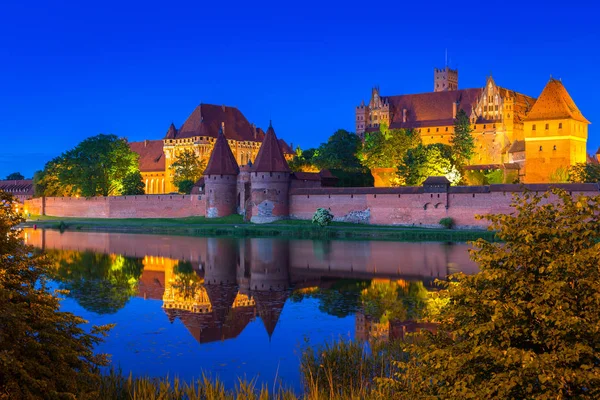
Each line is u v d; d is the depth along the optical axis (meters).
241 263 66.31
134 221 128.50
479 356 15.23
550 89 135.62
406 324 35.34
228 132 187.12
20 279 18.95
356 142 161.75
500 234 16.45
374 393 20.83
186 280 54.47
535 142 135.12
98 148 149.12
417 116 188.00
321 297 45.41
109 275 57.25
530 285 15.37
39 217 150.12
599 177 109.81
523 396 14.66
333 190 111.00
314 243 86.56
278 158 115.12
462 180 136.38
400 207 104.38
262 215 114.12
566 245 15.66
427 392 16.58
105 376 22.98
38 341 17.88
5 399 15.95
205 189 124.50
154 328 35.22
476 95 182.38
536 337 14.91
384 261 66.25
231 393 23.64
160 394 21.31
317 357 27.00
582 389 14.76
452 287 16.89
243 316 38.47
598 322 14.20
